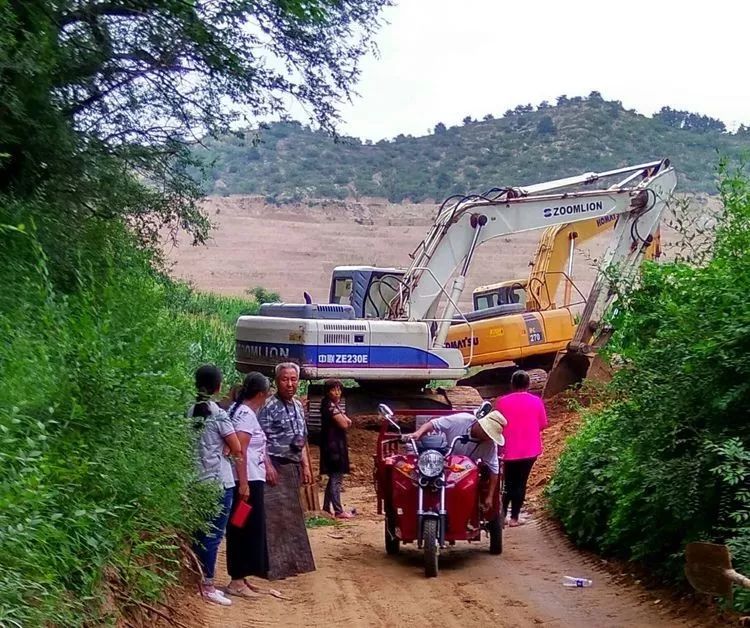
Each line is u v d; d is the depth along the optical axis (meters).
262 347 19.25
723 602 7.30
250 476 9.05
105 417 6.70
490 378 23.39
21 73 10.48
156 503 7.11
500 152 104.94
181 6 12.27
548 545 11.45
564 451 12.93
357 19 13.65
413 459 10.65
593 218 20.89
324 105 14.02
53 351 7.21
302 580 9.91
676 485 8.10
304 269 67.50
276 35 13.42
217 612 8.31
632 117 107.38
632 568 9.59
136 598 6.70
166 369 8.48
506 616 8.38
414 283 19.77
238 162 103.38
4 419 5.85
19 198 11.66
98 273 10.95
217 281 62.53
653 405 8.89
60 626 5.40
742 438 7.97
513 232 20.27
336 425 14.09
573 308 23.34
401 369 19.05
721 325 8.42
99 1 12.27
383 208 88.69
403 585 9.70
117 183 12.75
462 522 10.33
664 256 21.55
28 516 5.28
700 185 73.50
